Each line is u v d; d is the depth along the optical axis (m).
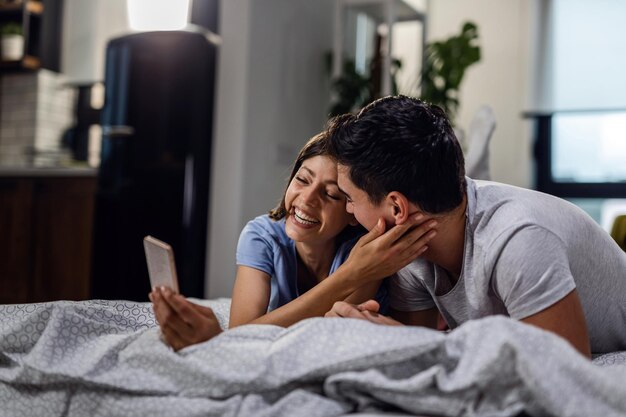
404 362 0.98
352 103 4.53
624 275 1.37
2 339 1.20
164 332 1.11
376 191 1.27
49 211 4.27
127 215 3.95
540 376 0.86
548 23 5.02
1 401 1.15
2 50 4.93
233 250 4.01
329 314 1.29
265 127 4.25
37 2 4.99
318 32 4.82
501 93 5.13
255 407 0.97
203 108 4.05
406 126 1.24
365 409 0.98
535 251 1.17
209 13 4.55
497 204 1.28
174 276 1.09
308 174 1.48
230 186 4.05
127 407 1.04
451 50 4.61
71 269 4.20
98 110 4.98
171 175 3.93
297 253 1.62
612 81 4.86
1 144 4.98
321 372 0.99
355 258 1.34
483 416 0.89
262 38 4.23
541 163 5.10
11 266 4.34
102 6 4.96
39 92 4.90
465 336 0.97
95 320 1.28
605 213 4.96
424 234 1.29
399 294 1.55
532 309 1.17
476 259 1.26
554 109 4.98
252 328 1.09
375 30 4.50
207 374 1.02
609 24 4.88
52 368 1.10
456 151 1.26
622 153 4.94
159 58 3.97
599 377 0.86
